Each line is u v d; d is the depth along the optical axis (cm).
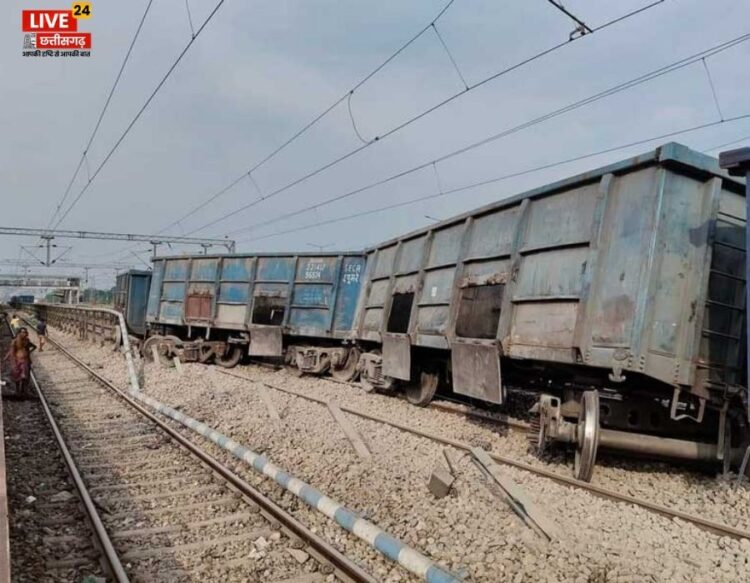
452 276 1123
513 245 905
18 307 9381
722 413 709
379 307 1496
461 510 615
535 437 861
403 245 1411
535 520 554
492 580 477
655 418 795
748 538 545
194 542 562
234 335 2231
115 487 728
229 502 670
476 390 963
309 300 1878
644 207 689
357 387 1594
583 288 740
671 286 679
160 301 2548
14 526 594
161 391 1545
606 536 559
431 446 917
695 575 481
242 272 2122
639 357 656
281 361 2159
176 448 930
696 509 641
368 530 536
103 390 1614
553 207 845
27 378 1458
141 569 509
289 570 504
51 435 1039
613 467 793
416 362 1328
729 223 724
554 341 789
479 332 984
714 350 710
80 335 3888
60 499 691
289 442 938
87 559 532
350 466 784
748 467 714
